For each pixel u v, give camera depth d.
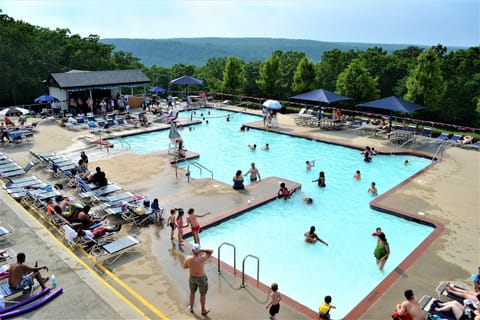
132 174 18.64
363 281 11.09
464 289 9.84
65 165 18.52
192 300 8.77
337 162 22.33
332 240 13.38
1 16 44.31
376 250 11.51
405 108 24.59
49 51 43.97
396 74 56.88
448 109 44.56
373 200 15.99
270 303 8.52
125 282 9.95
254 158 23.02
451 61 47.66
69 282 9.77
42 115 31.69
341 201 16.73
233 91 47.22
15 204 14.71
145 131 27.72
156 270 10.55
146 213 13.31
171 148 23.83
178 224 11.84
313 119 31.58
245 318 8.59
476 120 43.72
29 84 40.47
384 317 8.84
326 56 63.25
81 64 47.78
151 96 40.91
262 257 12.19
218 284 9.94
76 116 31.38
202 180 18.09
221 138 27.53
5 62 38.19
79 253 11.36
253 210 15.37
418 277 10.45
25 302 8.79
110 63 54.19
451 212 14.77
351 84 41.88
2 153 21.25
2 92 39.56
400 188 17.39
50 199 13.76
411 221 14.52
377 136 27.14
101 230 11.80
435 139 24.97
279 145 25.83
